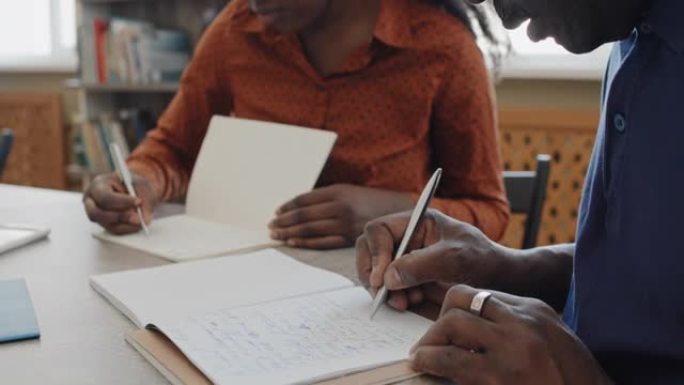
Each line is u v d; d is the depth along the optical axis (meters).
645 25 0.59
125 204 1.07
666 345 0.58
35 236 1.03
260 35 1.35
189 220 1.18
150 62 2.78
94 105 3.00
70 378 0.58
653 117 0.57
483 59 1.30
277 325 0.68
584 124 2.43
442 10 1.32
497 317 0.57
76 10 2.95
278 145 1.18
